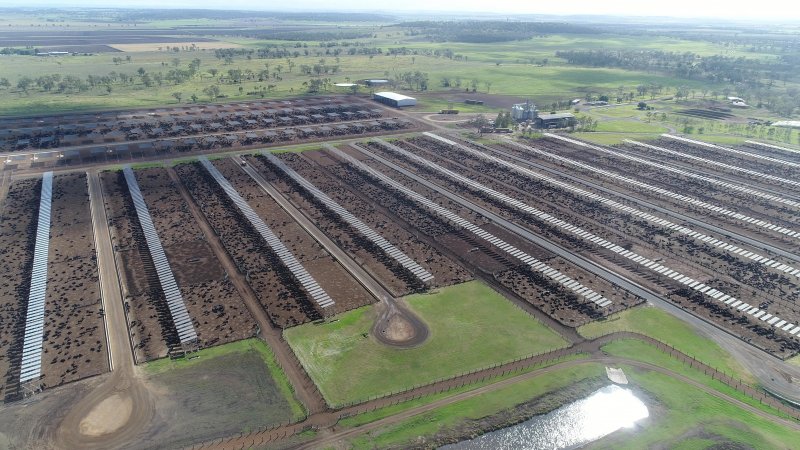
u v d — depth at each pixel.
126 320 96.81
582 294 109.75
